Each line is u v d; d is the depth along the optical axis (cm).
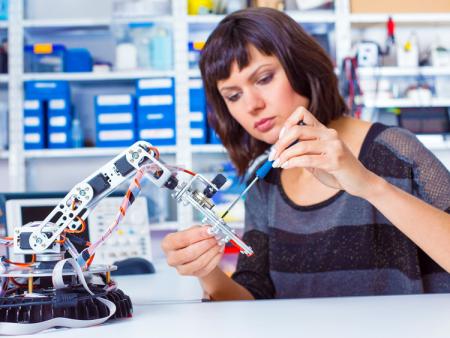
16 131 330
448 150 364
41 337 68
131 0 333
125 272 191
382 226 138
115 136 329
